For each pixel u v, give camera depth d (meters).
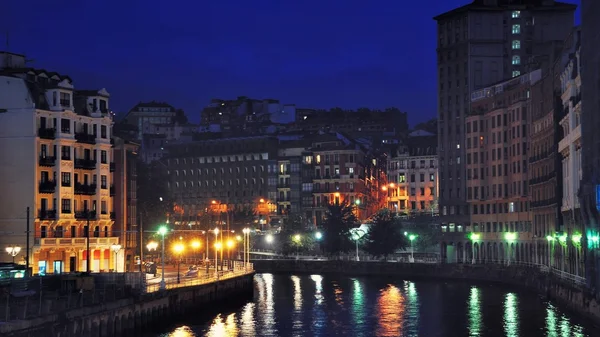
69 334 78.50
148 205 189.12
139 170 188.62
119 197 150.12
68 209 136.50
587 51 116.25
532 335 98.06
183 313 112.31
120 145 150.62
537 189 181.00
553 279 132.38
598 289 103.44
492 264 182.62
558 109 160.75
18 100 132.50
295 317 117.38
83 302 84.50
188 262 186.25
